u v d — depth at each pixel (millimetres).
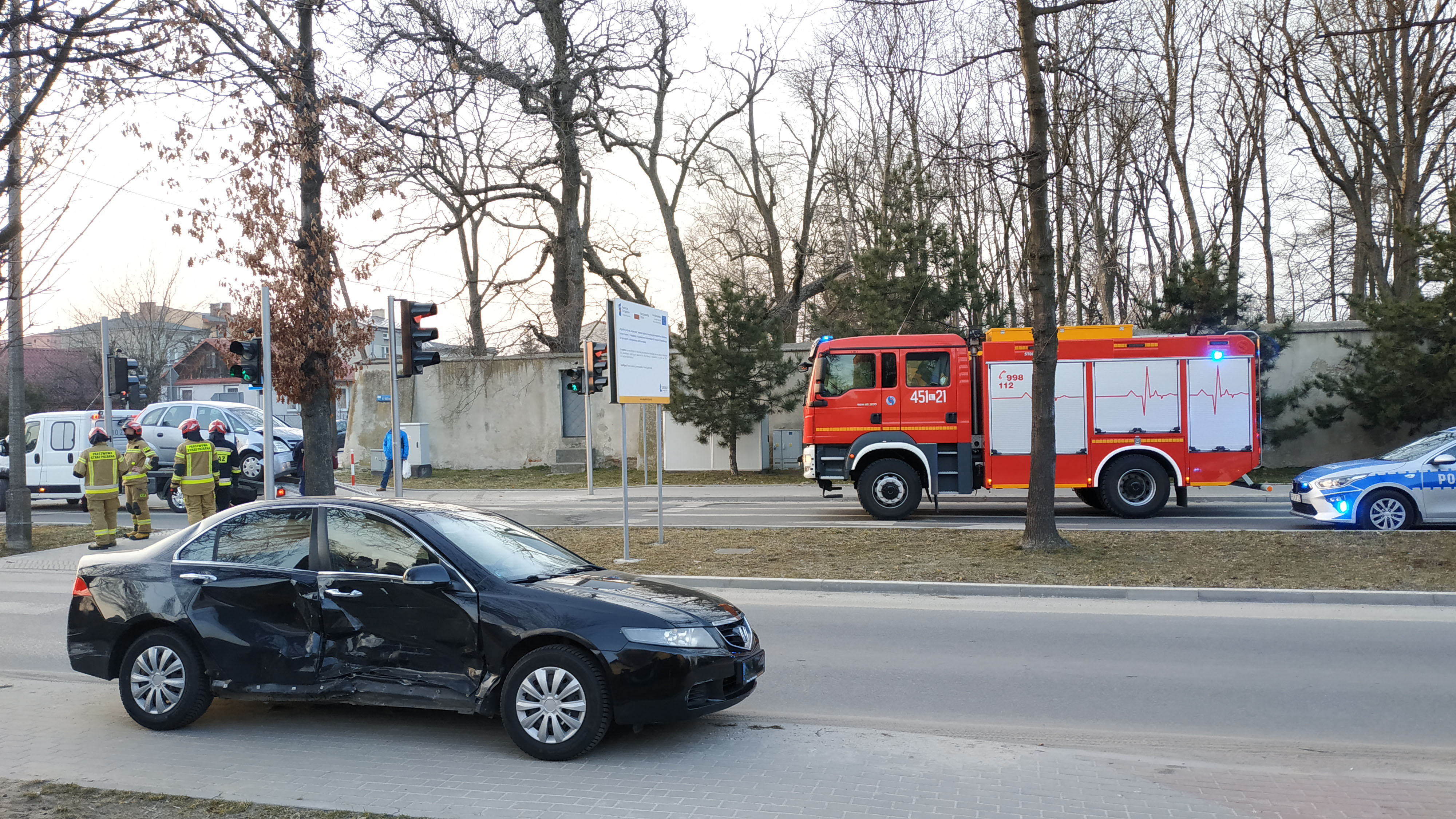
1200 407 16562
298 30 13812
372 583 5953
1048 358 12828
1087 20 16062
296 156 13836
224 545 6438
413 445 30188
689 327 30281
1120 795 4863
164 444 23203
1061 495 21719
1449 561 11297
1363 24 19203
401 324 15695
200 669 6160
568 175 30703
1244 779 5109
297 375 14570
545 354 31516
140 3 6301
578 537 15758
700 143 35219
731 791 4941
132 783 5113
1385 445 24562
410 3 17109
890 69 13773
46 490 23328
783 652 8414
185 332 62531
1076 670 7734
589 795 4883
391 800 4809
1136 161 24750
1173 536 13812
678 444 29453
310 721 6422
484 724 6340
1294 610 9891
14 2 5770
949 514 18344
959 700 6953
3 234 5988
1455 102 16203
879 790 4941
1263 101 26578
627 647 5527
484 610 5734
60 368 50344
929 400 17250
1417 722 6340
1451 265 20766
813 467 17625
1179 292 24000
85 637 6461
